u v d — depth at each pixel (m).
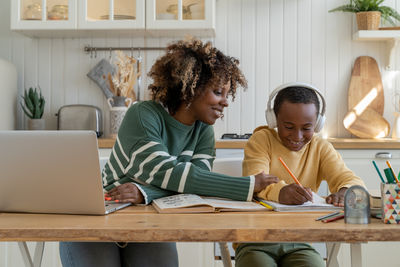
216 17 3.49
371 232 0.92
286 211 1.18
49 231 0.96
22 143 1.12
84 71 3.54
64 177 1.12
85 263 1.29
